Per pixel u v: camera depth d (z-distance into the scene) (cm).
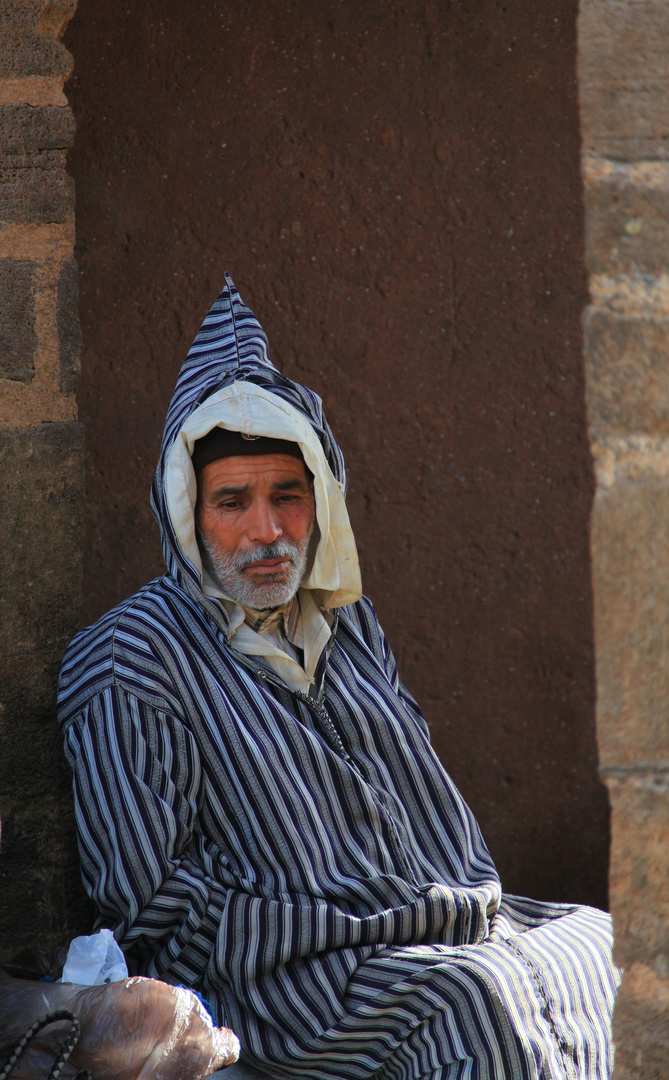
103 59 1070
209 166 1077
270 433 740
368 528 1099
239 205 1080
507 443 1096
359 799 716
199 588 734
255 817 696
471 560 1105
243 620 745
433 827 758
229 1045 579
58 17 764
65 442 786
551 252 1082
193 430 742
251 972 649
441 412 1098
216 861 700
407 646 1104
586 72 459
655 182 457
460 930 685
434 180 1080
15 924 759
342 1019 634
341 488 788
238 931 658
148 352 1088
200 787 706
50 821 774
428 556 1103
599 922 728
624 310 462
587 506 1096
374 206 1081
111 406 1085
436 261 1088
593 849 1105
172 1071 559
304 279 1084
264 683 736
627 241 460
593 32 457
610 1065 646
